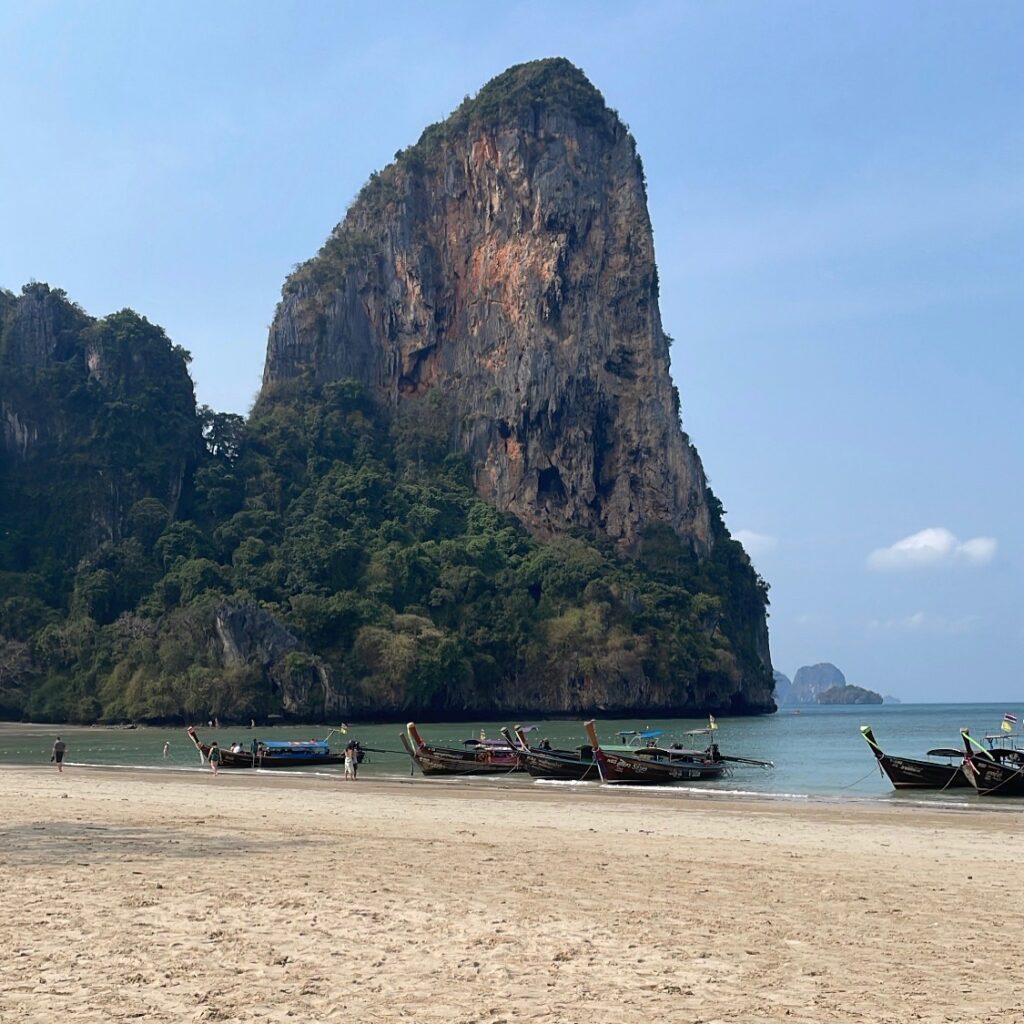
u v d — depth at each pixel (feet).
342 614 581.12
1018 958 58.29
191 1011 47.14
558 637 623.36
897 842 110.01
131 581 607.78
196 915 65.16
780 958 57.47
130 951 56.70
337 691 549.54
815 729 509.35
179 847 96.27
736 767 247.29
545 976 53.06
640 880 81.87
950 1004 49.55
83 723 538.47
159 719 526.16
